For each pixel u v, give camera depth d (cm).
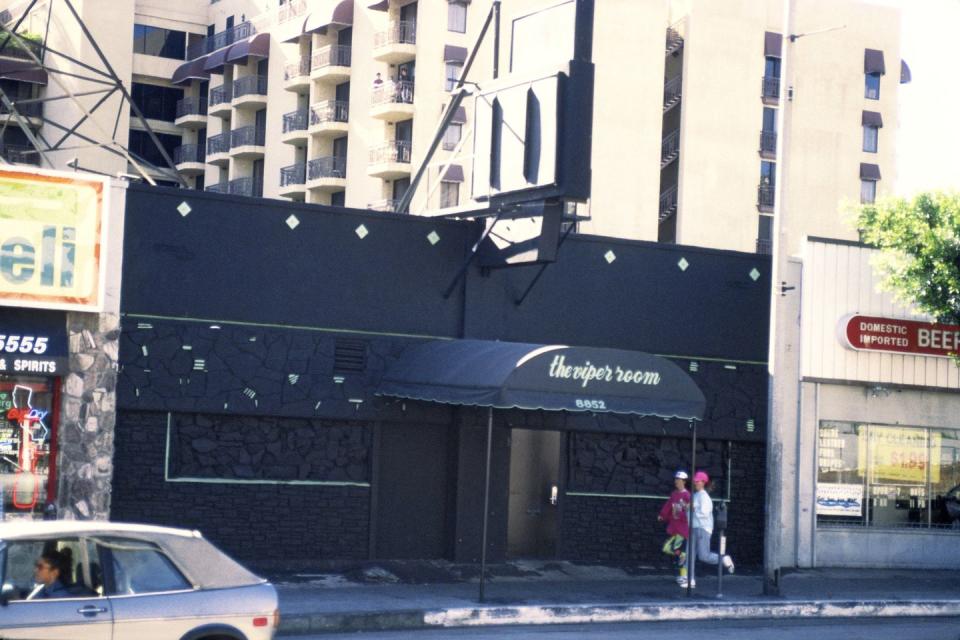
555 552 2308
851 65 7075
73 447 1927
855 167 7056
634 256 2384
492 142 2170
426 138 6206
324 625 1700
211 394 2047
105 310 1955
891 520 2572
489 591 2022
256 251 2091
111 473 1961
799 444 2489
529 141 2091
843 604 2078
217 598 1157
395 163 6212
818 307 2514
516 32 2244
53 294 1889
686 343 2420
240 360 2069
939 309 2366
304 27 6819
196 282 2045
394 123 6350
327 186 6688
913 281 2353
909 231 2369
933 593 2266
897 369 2575
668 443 2414
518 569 2222
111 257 1962
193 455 2053
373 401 2162
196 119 7669
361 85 6544
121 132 7100
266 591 1188
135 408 1995
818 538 2503
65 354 1912
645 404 2006
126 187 1986
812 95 6962
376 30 6462
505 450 2247
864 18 7138
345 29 6731
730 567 2139
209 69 7388
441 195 6081
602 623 1889
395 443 2202
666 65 6756
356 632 1714
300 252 2122
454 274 2241
